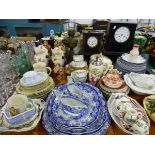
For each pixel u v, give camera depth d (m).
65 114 0.64
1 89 0.81
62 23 1.94
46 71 0.95
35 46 1.13
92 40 1.07
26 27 2.16
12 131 0.62
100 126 0.62
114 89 0.80
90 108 0.66
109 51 1.11
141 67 0.92
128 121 0.63
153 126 0.66
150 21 1.67
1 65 0.90
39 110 0.69
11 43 1.10
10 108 0.63
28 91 0.77
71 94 0.71
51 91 0.79
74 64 0.99
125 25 1.02
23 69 0.97
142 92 0.79
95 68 0.85
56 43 1.17
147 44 1.18
